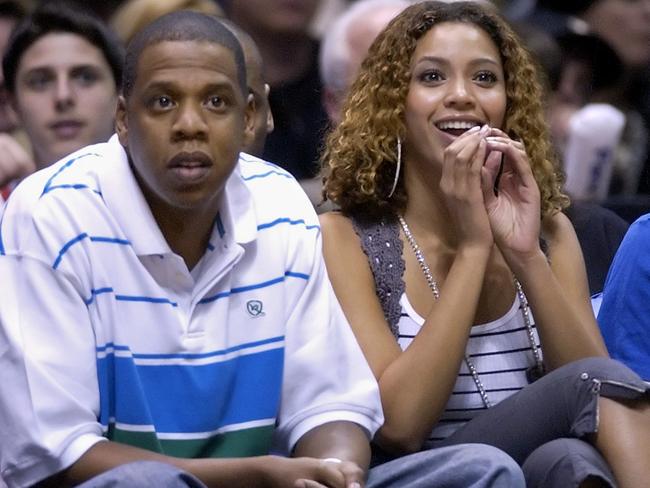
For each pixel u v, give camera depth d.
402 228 12.09
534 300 11.60
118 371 10.28
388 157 12.09
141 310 10.32
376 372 11.36
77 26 14.59
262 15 18.28
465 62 11.97
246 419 10.54
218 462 9.97
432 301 11.90
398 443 11.20
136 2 16.84
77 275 10.23
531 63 12.39
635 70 19.45
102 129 14.69
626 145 18.09
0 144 13.98
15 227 10.38
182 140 10.12
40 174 10.60
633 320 12.21
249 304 10.62
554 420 11.00
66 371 10.13
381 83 12.16
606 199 15.37
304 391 10.73
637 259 12.26
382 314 11.76
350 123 12.27
